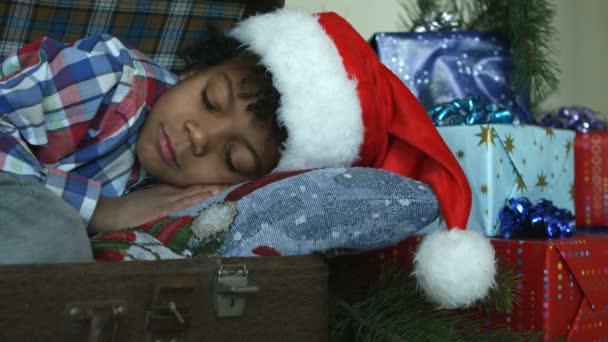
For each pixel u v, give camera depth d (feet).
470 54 4.35
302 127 2.96
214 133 3.02
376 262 3.28
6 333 1.76
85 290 1.84
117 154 3.29
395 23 4.72
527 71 4.34
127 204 2.94
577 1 5.43
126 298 1.87
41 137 2.77
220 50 3.26
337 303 2.80
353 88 2.98
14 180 2.22
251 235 2.39
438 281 2.36
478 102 3.84
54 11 3.68
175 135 3.07
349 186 2.48
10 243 2.05
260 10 3.64
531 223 3.22
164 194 3.03
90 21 3.75
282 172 2.77
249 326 2.02
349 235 2.47
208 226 2.39
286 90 2.96
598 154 4.14
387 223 2.49
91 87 2.93
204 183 3.13
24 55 2.85
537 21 4.44
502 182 3.48
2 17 3.60
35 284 1.79
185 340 1.94
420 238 3.04
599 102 5.54
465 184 2.69
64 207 2.23
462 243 2.38
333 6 4.52
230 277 1.95
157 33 3.82
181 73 3.56
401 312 2.73
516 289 2.78
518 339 2.60
